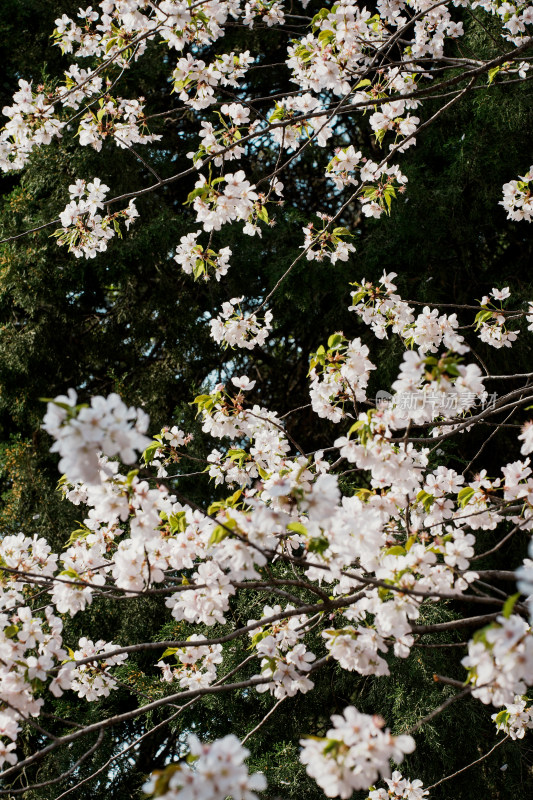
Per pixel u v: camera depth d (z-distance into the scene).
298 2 7.00
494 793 5.29
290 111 3.16
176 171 7.14
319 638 4.97
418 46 3.67
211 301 6.57
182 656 2.65
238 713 5.18
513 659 1.47
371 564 2.05
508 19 3.62
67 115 6.06
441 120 6.33
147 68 6.50
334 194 7.59
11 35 6.73
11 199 6.36
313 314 6.59
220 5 3.04
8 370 6.36
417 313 6.13
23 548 2.45
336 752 1.50
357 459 2.16
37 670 1.95
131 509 2.04
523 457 6.34
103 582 2.22
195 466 6.12
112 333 7.04
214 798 1.38
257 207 3.02
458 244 6.47
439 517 2.41
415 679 4.91
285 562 5.05
